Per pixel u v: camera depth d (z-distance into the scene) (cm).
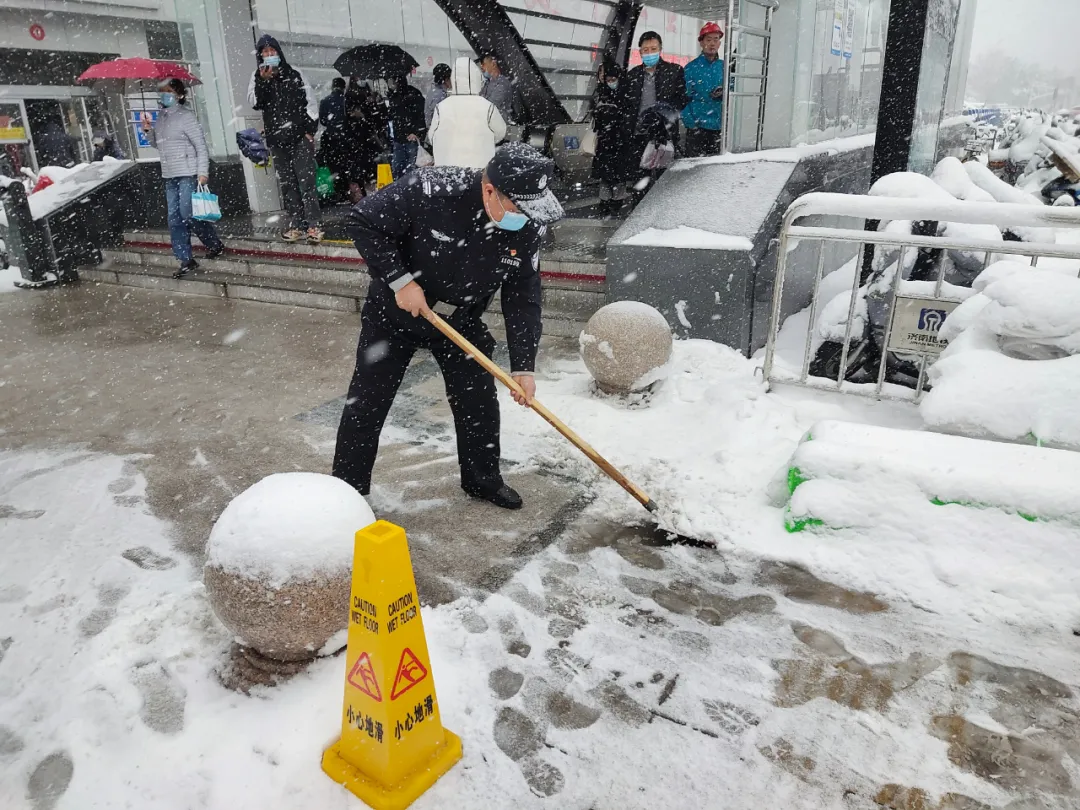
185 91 780
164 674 229
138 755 198
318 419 445
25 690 225
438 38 1631
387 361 292
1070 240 651
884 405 407
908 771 191
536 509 330
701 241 493
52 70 1545
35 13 1481
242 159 998
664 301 512
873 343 426
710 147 702
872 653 235
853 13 823
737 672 228
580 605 263
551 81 1126
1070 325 304
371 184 1051
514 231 259
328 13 1381
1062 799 182
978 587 259
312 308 717
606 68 786
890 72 454
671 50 1820
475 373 305
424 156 789
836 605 260
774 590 269
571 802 183
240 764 195
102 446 414
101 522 328
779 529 301
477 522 321
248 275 806
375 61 870
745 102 727
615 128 787
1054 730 204
